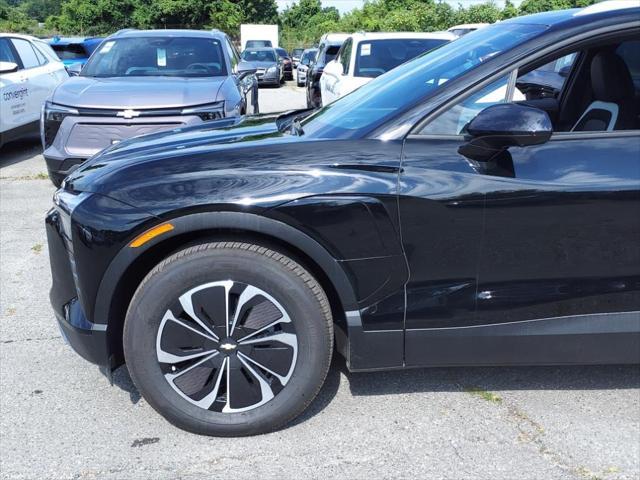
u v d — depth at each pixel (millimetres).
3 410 2801
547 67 2811
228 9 43438
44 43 9906
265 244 2449
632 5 2547
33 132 8992
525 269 2469
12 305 3945
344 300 2465
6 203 6391
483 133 2277
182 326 2463
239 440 2590
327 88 8977
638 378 3061
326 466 2432
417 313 2492
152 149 2793
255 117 3639
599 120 2734
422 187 2389
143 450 2531
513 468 2416
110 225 2389
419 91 2672
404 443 2570
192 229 2365
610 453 2504
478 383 3014
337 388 2957
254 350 2500
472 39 3049
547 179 2398
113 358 2592
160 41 7164
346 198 2371
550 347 2559
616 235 2445
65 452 2520
